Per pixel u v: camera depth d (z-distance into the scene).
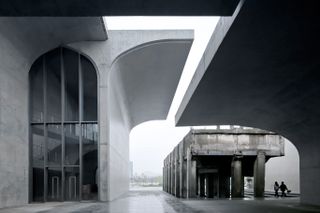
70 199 21.02
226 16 9.77
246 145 27.33
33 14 9.76
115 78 25.27
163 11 9.62
